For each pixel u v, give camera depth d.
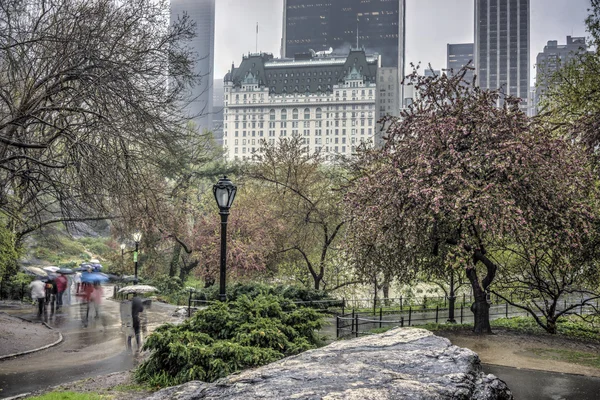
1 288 32.69
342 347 6.42
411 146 16.61
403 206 15.95
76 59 15.58
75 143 15.25
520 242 16.45
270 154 31.81
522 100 16.59
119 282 41.69
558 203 15.77
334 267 31.27
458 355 5.81
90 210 19.33
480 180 15.33
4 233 24.09
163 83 17.80
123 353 15.66
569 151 16.66
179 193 33.56
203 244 34.38
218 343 10.12
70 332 20.23
